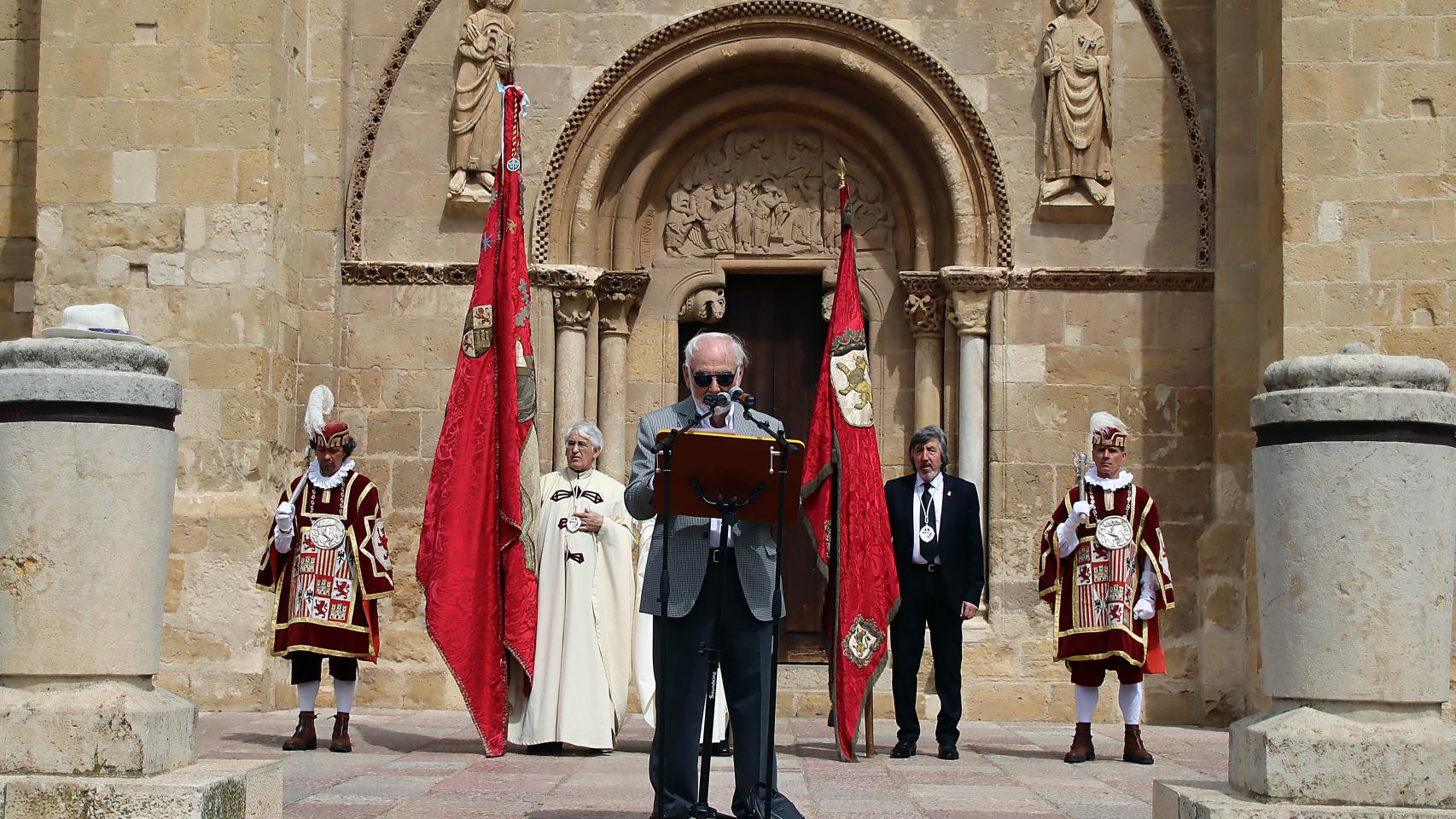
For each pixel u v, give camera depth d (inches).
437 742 432.1
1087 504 398.0
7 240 565.9
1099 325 540.1
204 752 395.5
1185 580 529.0
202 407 510.3
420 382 545.0
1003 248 541.6
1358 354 240.5
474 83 550.3
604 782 342.6
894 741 454.0
